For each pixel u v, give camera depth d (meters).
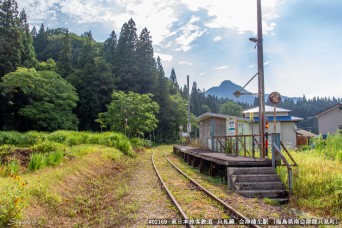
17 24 44.25
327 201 6.67
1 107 37.31
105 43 78.94
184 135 32.00
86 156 13.17
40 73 38.22
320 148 14.38
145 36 65.12
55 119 37.06
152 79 61.25
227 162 8.95
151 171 13.21
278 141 8.82
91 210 7.35
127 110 31.73
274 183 8.04
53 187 7.66
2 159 10.26
